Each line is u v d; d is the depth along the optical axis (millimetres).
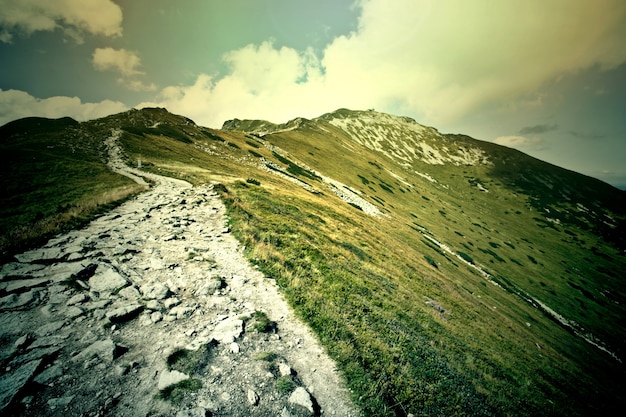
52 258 11203
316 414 6941
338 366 8883
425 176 158500
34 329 7574
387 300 17703
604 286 81312
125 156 46688
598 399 23578
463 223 101500
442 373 11367
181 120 104812
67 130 59656
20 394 5789
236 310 10508
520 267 77000
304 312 11312
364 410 7574
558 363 29359
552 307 61250
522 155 190875
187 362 7430
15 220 15828
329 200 55844
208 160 56750
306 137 119812
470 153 191625
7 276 9539
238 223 19578
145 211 20219
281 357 8562
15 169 26969
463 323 23344
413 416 8031
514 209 137875
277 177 59844
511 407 12062
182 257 13891
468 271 55219
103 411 5852
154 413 6008
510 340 26641
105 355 7152
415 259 40188
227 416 6273
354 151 131500
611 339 55500
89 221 16641
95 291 9797
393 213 77000
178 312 9562
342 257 22938
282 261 15766
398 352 11180
